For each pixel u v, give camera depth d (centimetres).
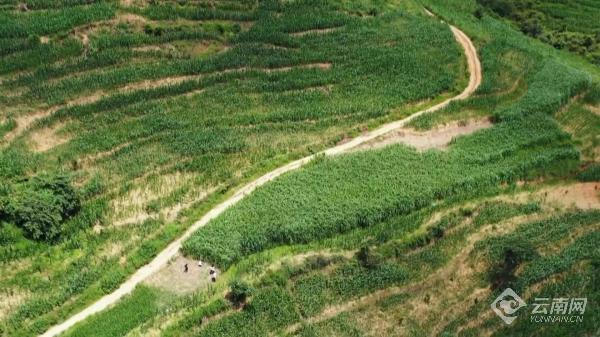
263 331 4528
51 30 6875
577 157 6456
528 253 5172
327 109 6606
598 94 7456
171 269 4897
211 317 4588
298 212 5334
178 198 5434
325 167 5859
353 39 7706
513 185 5981
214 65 6919
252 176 5794
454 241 5328
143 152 5850
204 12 7512
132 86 6562
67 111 6109
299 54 7306
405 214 5538
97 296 4681
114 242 5031
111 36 6988
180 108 6406
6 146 5756
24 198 5034
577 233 5553
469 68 7750
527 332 4709
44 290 4662
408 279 5000
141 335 4406
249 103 6581
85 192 5353
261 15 7738
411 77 7256
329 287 4872
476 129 6694
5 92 6272
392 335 4625
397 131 6481
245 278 4850
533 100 7062
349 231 5328
